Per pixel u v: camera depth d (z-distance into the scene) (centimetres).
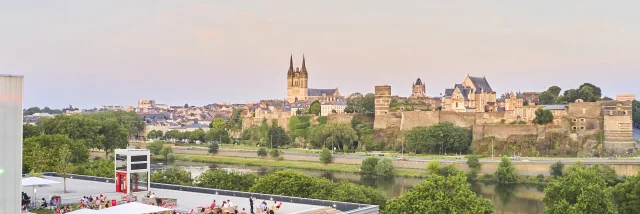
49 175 19650
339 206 12544
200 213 11694
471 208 13400
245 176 18538
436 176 14212
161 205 12338
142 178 15450
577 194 13662
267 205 12800
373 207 11938
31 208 12481
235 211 11250
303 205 12769
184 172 19700
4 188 6731
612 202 13950
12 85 6712
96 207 11975
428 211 13425
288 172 16950
